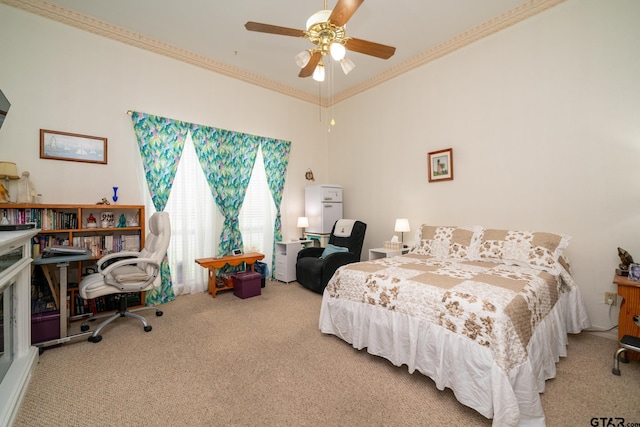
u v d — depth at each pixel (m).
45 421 1.46
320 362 2.05
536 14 2.82
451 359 1.62
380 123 4.44
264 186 4.52
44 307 2.48
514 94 2.99
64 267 2.31
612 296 2.42
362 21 3.07
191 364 2.01
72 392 1.69
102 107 3.10
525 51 2.91
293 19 3.04
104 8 2.83
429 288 1.84
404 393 1.70
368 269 2.39
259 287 3.68
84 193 2.99
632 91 2.34
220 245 3.95
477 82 3.28
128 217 3.24
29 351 1.95
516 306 1.59
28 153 2.70
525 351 1.50
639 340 1.81
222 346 2.28
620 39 2.39
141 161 3.34
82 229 2.79
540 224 2.83
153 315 2.96
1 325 1.68
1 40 2.60
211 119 3.92
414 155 3.97
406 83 4.05
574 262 2.62
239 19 3.02
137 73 3.33
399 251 3.61
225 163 3.99
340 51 1.87
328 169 5.41
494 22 3.05
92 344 2.31
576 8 2.59
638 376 1.83
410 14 2.96
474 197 3.33
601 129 2.48
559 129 2.70
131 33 3.22
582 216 2.58
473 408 1.48
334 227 4.40
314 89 4.88
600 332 2.48
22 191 2.55
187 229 3.68
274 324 2.73
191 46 3.53
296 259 4.34
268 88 4.55
